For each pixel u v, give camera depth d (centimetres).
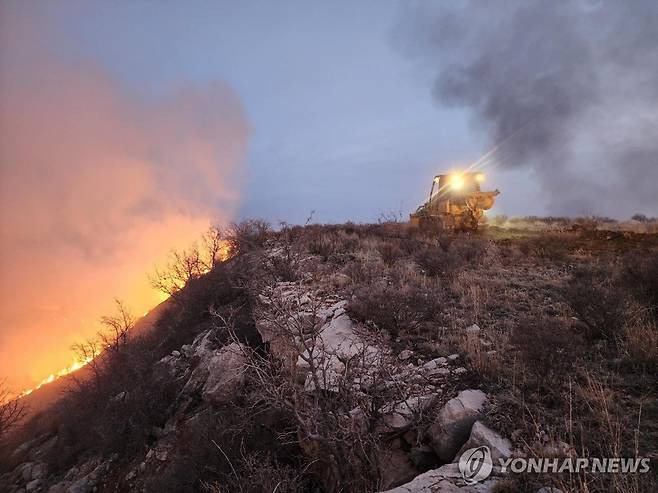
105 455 788
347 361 412
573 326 513
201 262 1384
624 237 1121
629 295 547
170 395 805
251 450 502
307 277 900
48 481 838
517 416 343
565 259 917
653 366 390
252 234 1466
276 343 565
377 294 611
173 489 525
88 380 1111
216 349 830
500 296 676
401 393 390
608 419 296
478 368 430
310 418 370
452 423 358
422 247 1090
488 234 1433
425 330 564
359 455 366
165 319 1282
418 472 358
